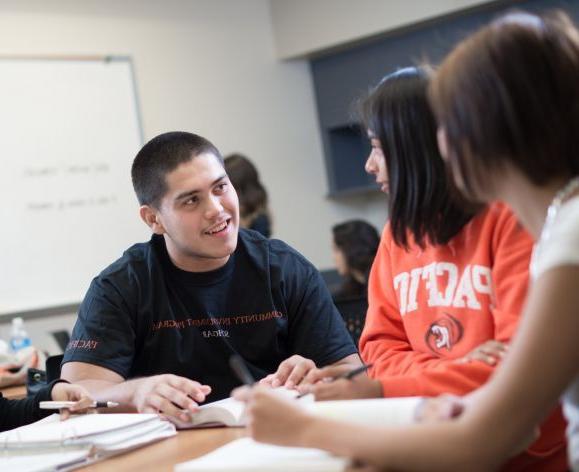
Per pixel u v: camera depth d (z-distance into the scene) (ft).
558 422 4.75
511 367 3.40
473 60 3.62
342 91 17.37
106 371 7.01
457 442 3.44
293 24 17.22
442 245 5.32
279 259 7.50
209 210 6.94
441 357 5.36
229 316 7.30
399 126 5.19
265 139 17.29
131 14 15.88
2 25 14.62
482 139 3.58
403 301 5.65
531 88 3.51
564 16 3.75
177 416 5.80
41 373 8.73
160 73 16.12
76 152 15.05
